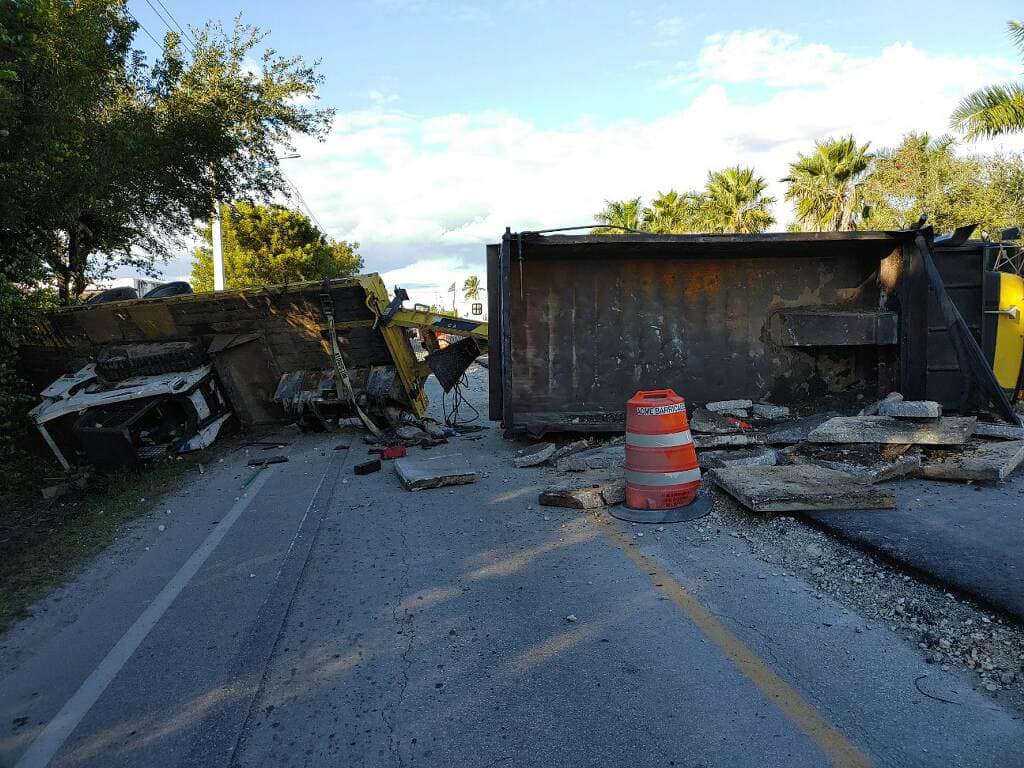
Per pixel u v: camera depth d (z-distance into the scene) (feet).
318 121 50.14
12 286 27.58
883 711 8.92
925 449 20.27
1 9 19.83
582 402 28.25
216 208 52.85
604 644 11.15
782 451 21.67
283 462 28.32
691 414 27.30
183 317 33.65
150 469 28.78
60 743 9.42
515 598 13.19
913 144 85.20
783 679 9.80
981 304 25.57
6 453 28.02
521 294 27.66
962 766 7.80
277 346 34.37
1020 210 70.38
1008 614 10.74
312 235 120.98
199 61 45.19
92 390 32.14
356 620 12.69
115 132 32.60
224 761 8.79
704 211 124.16
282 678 10.78
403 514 19.42
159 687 10.75
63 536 19.20
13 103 22.06
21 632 13.14
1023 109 48.47
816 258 27.58
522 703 9.64
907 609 11.53
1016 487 17.56
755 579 13.30
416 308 33.40
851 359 28.04
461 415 40.16
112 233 43.16
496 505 19.61
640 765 8.18
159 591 14.79
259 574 15.40
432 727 9.22
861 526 14.94
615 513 17.74
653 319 27.96
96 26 30.94
